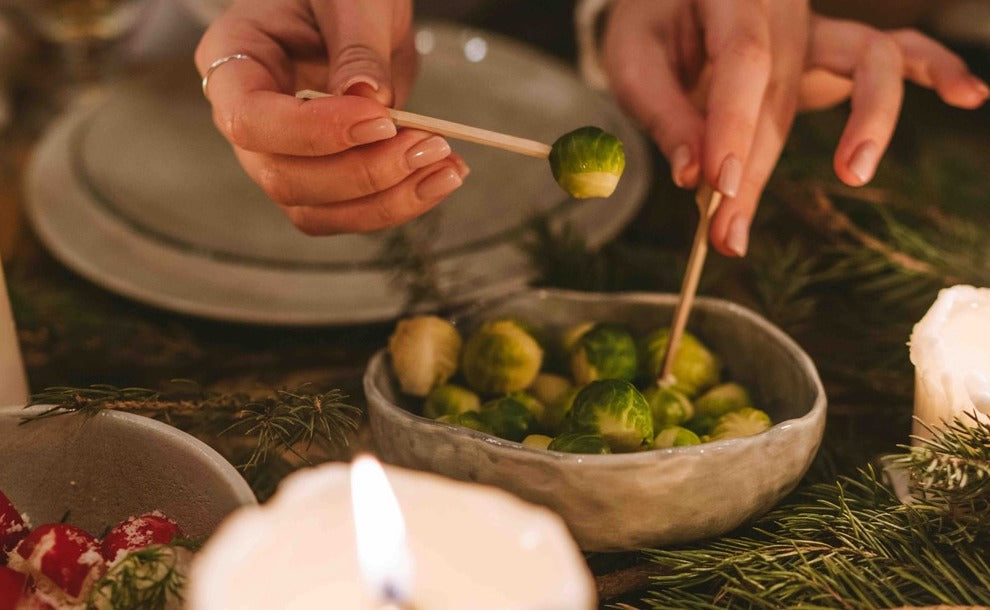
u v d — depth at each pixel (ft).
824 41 2.31
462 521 1.66
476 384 1.96
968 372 1.77
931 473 1.71
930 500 1.78
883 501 1.84
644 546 1.77
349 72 1.86
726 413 1.92
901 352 2.20
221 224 2.56
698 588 1.84
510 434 1.86
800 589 1.73
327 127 1.77
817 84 2.39
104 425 1.76
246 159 1.96
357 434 2.00
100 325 2.36
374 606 1.60
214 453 1.71
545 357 2.04
